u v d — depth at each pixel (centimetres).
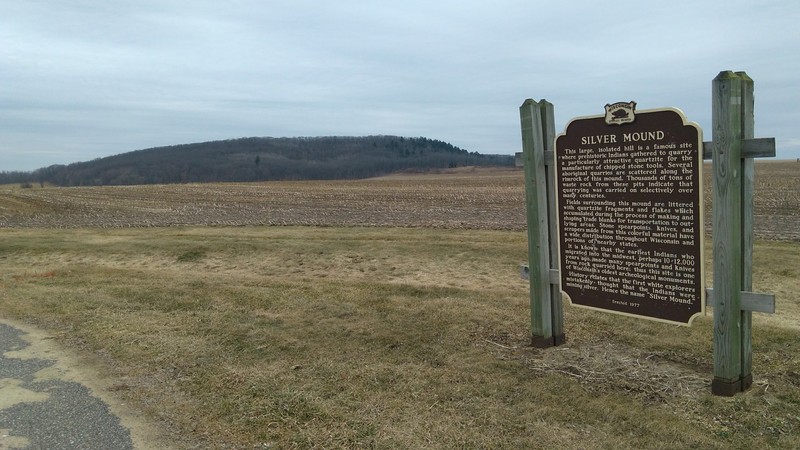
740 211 460
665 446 402
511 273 1195
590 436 421
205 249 1565
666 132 488
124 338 691
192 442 429
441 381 534
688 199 481
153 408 491
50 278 1138
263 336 687
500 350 623
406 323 730
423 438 423
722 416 446
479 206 3312
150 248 1617
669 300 505
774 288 977
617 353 602
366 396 503
